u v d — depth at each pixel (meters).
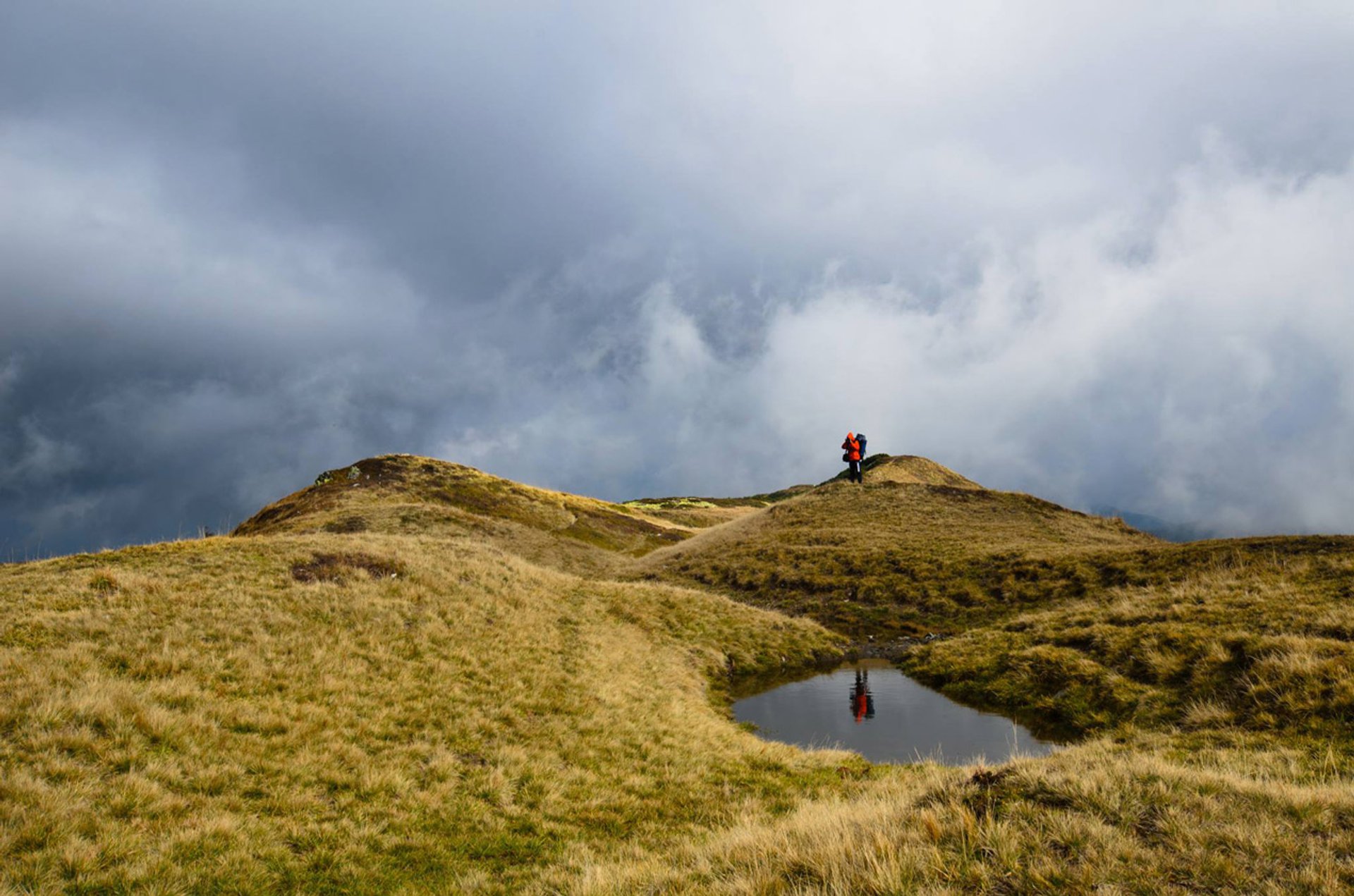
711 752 17.39
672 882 7.91
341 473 87.62
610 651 25.00
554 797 13.62
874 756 18.02
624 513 104.75
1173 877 6.25
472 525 66.00
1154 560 35.00
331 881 9.73
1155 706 17.12
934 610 36.66
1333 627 17.58
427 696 17.30
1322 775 10.62
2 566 22.83
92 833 9.44
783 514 64.44
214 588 20.66
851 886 6.52
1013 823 7.52
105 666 14.73
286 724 14.08
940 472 91.31
